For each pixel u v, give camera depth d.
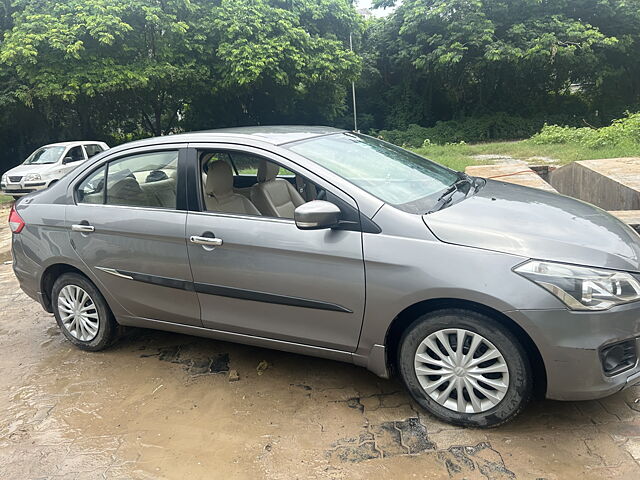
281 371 3.53
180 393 3.35
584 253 2.53
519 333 2.57
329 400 3.15
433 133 26.31
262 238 3.06
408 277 2.67
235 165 3.69
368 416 2.95
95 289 3.84
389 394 3.16
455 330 2.70
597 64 24.12
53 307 4.09
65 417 3.16
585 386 2.49
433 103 28.61
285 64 20.06
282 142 3.33
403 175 3.41
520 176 7.72
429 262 2.64
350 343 2.95
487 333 2.60
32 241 3.99
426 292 2.64
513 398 2.61
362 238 2.80
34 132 23.14
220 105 23.97
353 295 2.84
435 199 3.12
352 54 21.94
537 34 23.30
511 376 2.60
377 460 2.58
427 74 26.95
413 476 2.45
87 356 3.97
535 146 15.12
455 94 26.66
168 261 3.40
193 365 3.71
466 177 3.84
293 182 4.00
